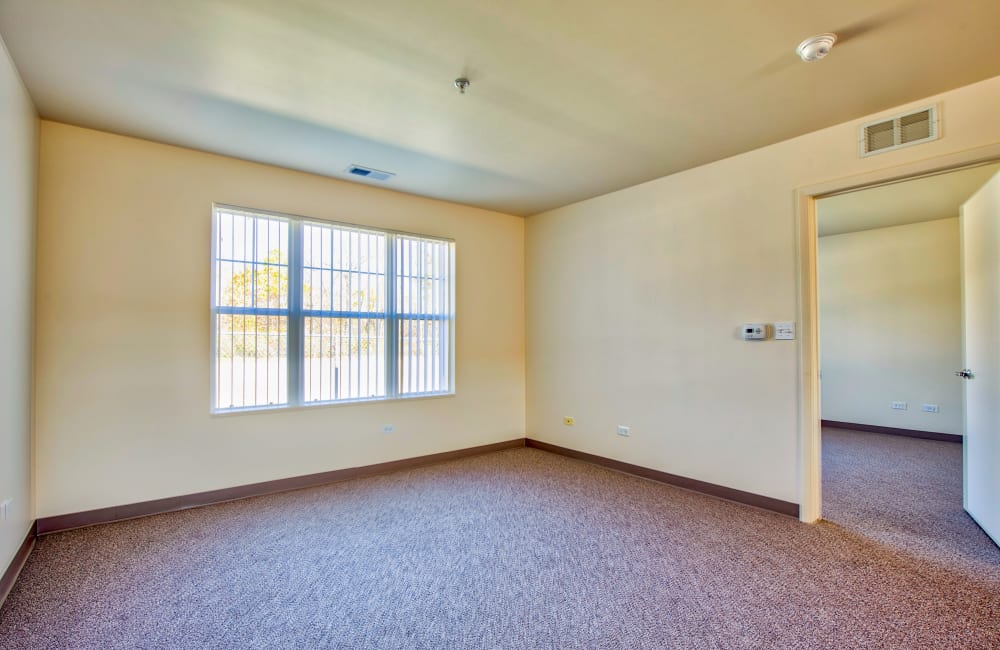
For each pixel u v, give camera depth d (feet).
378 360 14.06
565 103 8.90
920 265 19.02
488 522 10.18
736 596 7.29
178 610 6.90
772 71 7.84
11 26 6.55
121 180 10.26
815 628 6.50
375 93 8.50
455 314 15.74
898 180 9.29
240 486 11.61
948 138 8.55
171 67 7.65
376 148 11.02
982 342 9.64
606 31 6.76
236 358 11.66
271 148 11.01
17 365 8.05
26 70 7.72
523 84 8.21
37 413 9.29
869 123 9.45
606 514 10.65
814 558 8.52
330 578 7.84
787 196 10.64
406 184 13.73
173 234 10.82
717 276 11.91
